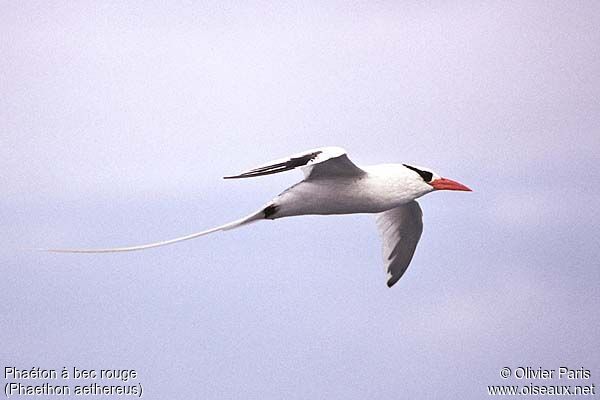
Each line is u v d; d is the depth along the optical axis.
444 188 14.71
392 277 17.05
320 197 14.01
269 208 13.98
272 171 12.91
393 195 14.43
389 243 16.78
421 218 16.44
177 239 13.44
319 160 12.79
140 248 13.12
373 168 14.47
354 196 14.15
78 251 12.88
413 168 14.73
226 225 13.77
